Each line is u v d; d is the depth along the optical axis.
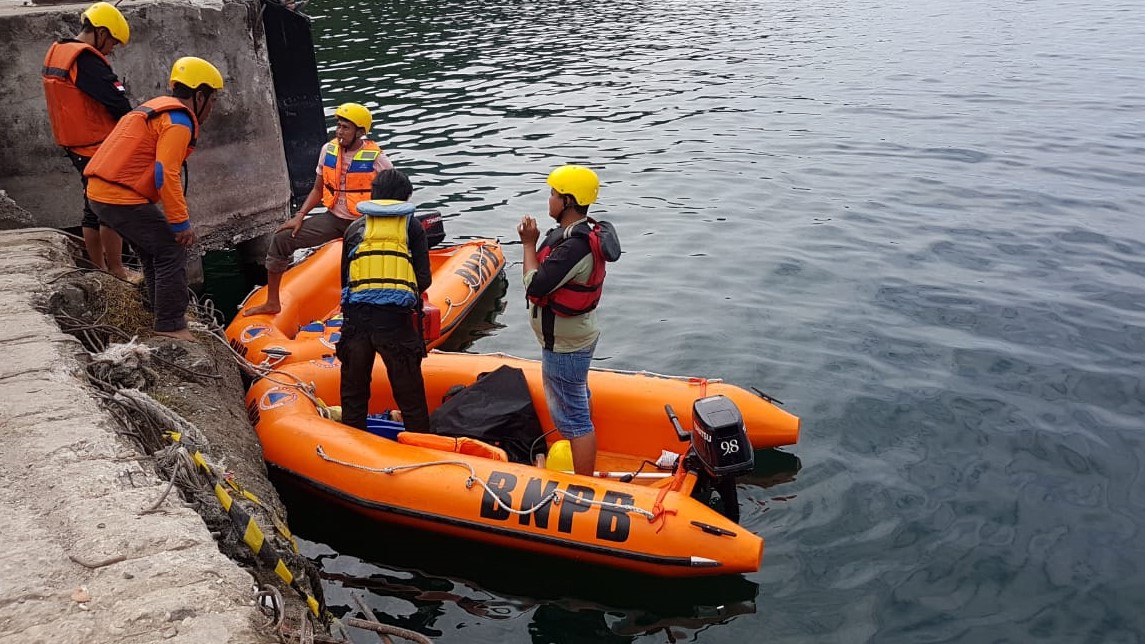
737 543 4.44
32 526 2.96
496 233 9.30
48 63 5.22
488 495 4.76
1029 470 5.18
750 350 6.65
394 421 5.68
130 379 4.30
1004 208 9.74
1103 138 12.47
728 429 4.56
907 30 22.94
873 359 6.49
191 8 7.25
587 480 4.79
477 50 20.00
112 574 2.78
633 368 6.46
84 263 5.79
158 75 7.12
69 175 6.75
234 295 7.91
